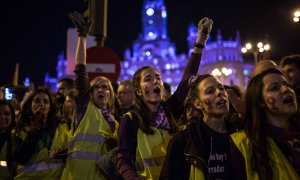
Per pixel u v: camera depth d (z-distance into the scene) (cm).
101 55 632
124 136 315
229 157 273
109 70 630
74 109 411
